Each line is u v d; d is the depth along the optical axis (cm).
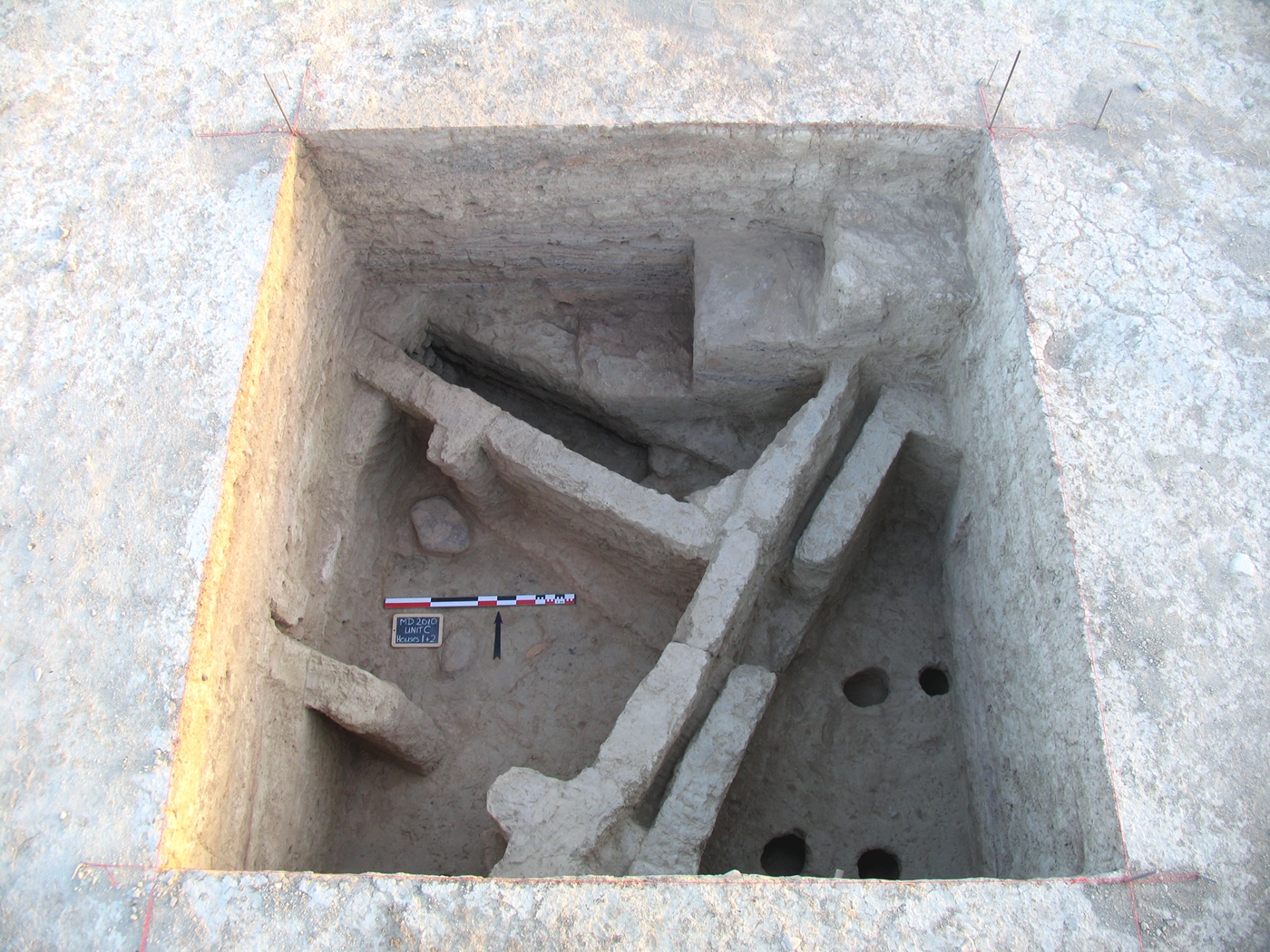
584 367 344
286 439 279
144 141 271
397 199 301
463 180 294
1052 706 234
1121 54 286
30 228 259
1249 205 263
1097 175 267
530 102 276
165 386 242
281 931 190
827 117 273
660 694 268
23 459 234
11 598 220
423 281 344
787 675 323
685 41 286
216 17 290
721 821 300
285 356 273
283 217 267
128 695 212
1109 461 233
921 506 334
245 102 277
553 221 312
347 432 327
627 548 321
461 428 318
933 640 329
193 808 214
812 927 188
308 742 290
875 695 333
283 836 273
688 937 187
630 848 258
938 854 300
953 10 293
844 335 300
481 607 350
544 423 374
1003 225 264
